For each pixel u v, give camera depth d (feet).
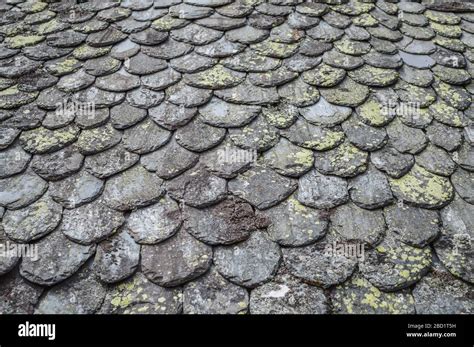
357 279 4.89
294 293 4.75
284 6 8.19
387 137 6.32
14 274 4.96
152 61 7.20
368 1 8.68
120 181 5.72
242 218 5.33
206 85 6.77
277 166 5.83
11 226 5.31
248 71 6.99
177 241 5.17
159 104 6.57
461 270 5.01
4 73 7.14
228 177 5.71
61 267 4.96
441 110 6.81
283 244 5.13
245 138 6.12
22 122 6.39
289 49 7.39
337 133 6.27
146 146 6.07
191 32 7.63
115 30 7.80
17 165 5.89
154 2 8.27
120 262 5.00
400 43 7.89
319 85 6.87
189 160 5.90
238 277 4.87
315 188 5.65
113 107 6.59
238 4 8.13
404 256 5.10
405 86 7.11
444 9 8.95
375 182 5.79
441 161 6.15
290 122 6.34
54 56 7.42
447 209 5.62
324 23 7.98
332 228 5.31
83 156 5.99
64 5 8.48
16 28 8.04
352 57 7.39
